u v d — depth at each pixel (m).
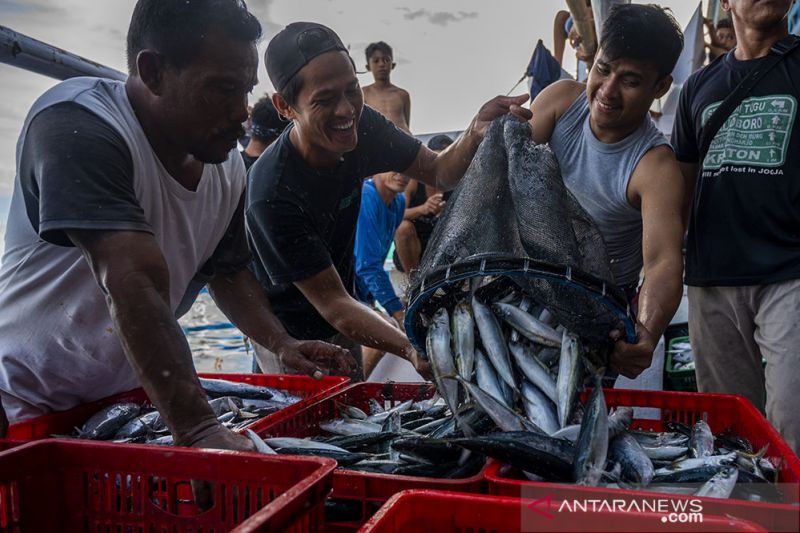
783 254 2.88
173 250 2.27
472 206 1.85
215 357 6.23
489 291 2.07
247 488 1.40
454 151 2.96
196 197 2.26
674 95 5.50
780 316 2.87
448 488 1.56
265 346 2.73
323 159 2.92
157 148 2.04
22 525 1.44
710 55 5.43
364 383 2.85
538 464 1.59
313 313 3.35
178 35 1.83
